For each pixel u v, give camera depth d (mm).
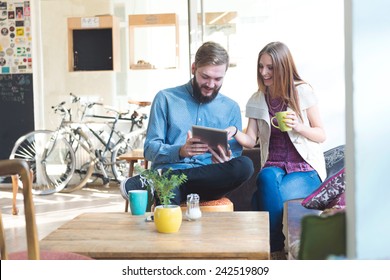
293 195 3111
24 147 7059
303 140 3213
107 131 7086
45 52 7141
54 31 7113
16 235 4402
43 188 6938
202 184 3055
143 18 6793
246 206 3816
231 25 5375
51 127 7176
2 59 7152
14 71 7137
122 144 7031
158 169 3018
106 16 6848
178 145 3135
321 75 4594
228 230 2270
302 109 3268
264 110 3297
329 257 676
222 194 3172
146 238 2146
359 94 612
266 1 5254
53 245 2027
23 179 1254
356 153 618
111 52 6949
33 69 7105
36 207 5812
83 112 7078
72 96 7098
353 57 611
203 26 5332
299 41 4895
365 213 624
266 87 3354
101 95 7086
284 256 3070
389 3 607
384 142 617
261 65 3293
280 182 3156
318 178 3215
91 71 6996
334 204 2557
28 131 7148
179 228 2320
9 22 7121
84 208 5723
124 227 2359
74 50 7039
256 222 2428
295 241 2098
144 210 2666
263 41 5293
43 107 7172
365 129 617
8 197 6391
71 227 2363
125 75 7020
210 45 3254
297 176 3170
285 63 3240
